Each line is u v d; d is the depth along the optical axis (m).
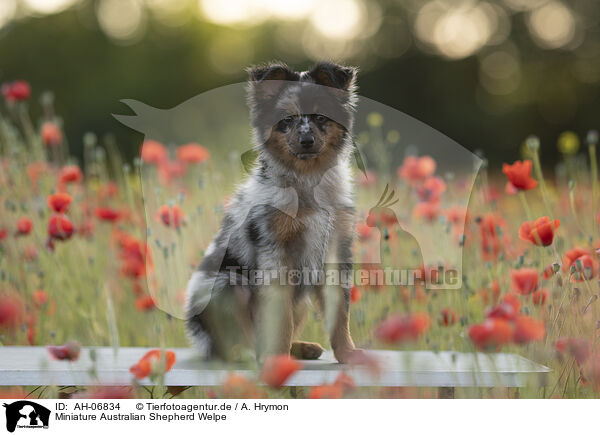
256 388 7.05
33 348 10.02
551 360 8.64
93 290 12.05
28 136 14.08
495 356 8.53
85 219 12.70
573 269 8.00
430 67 50.06
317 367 8.74
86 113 44.00
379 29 51.06
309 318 11.24
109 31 49.41
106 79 46.19
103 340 11.46
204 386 8.66
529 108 49.22
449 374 8.12
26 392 9.20
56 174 14.06
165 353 7.00
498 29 50.12
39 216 12.32
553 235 7.98
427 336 9.70
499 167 41.28
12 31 47.72
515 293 9.08
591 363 7.70
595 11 48.66
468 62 49.94
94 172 14.78
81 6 49.53
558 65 49.34
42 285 11.65
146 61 48.06
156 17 50.41
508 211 15.88
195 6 50.53
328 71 9.79
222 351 9.49
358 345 9.79
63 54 47.25
